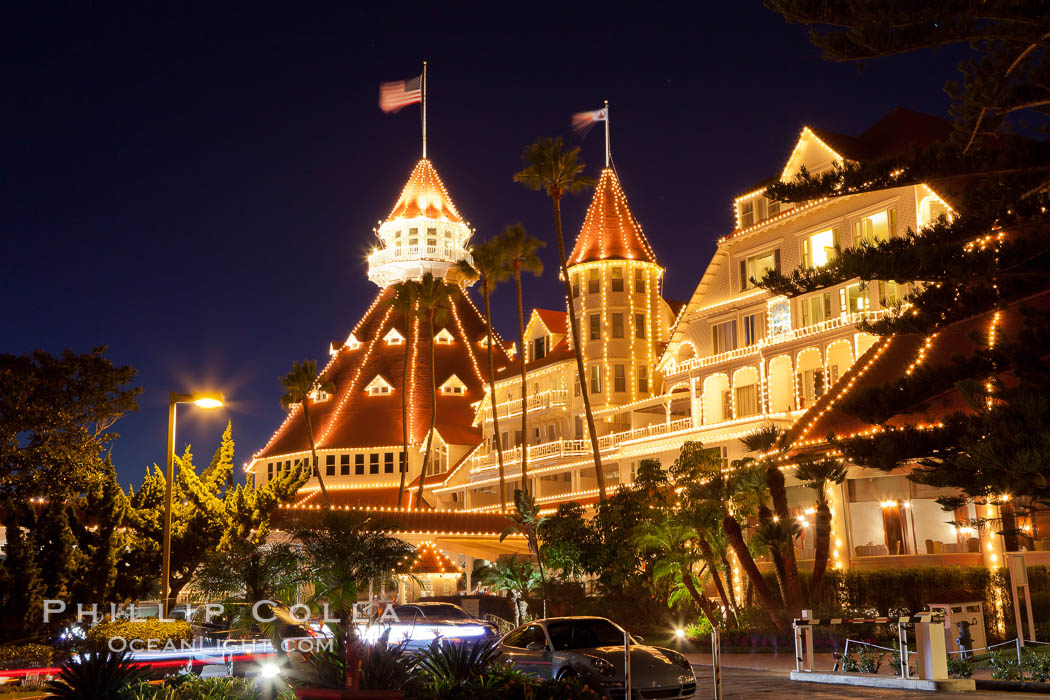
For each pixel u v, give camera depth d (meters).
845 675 19.95
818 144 45.00
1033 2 17.88
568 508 36.94
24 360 33.84
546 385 66.94
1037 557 29.58
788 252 46.50
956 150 20.80
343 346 96.44
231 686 13.12
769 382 46.75
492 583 37.97
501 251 57.53
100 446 33.75
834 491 35.53
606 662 16.61
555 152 50.38
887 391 21.19
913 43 18.84
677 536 31.81
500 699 11.87
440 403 86.19
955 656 21.31
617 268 63.41
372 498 81.19
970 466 18.00
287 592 22.31
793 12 19.41
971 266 19.39
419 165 101.75
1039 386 18.94
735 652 28.83
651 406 56.69
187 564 40.91
